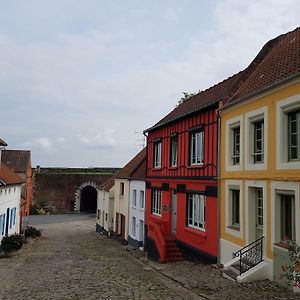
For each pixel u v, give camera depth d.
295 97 10.95
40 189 64.94
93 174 66.94
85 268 16.23
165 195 21.48
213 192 15.95
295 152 11.32
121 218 32.50
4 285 12.60
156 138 23.53
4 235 24.42
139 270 15.86
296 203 10.77
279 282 11.29
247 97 13.37
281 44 15.80
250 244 12.59
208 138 16.58
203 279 12.91
